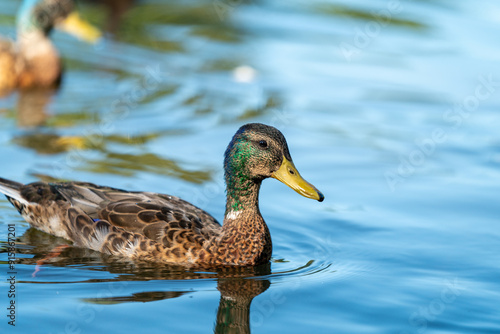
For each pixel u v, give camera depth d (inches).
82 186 472.7
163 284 409.4
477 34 994.1
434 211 536.7
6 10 992.9
